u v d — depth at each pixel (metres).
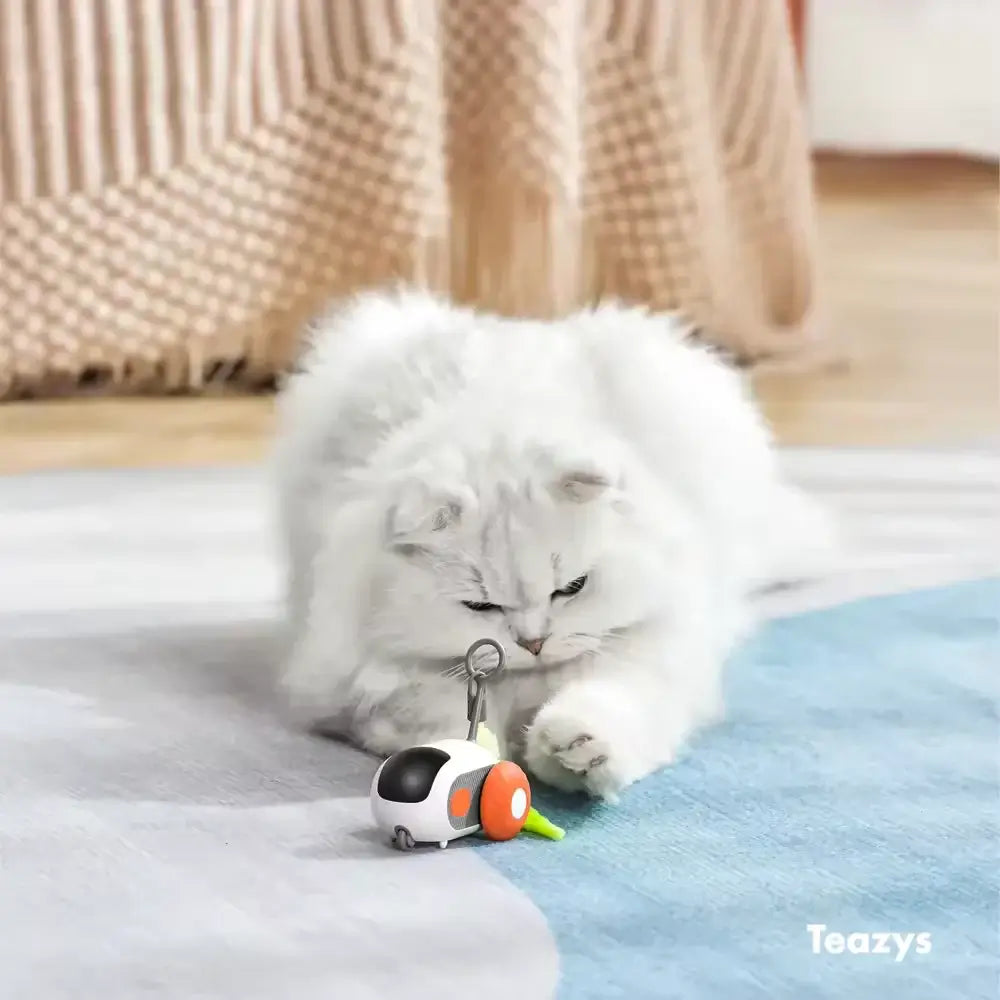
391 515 1.66
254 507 2.25
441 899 1.54
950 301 3.83
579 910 1.53
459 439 1.69
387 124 2.82
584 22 2.88
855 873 1.56
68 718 1.77
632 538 1.68
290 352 2.93
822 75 5.55
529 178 2.85
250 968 1.49
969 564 2.05
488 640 1.65
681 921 1.52
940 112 5.53
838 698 1.78
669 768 1.68
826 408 2.82
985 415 2.77
